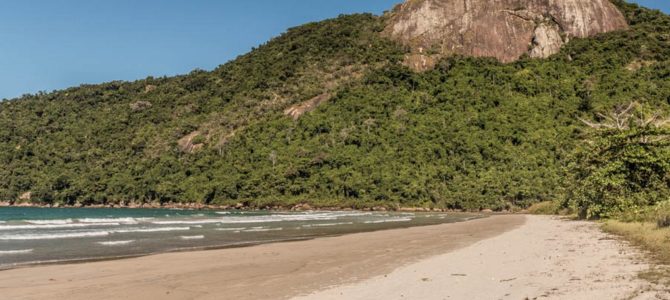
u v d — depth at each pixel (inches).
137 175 4931.1
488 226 1476.4
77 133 6058.1
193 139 5388.8
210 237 1175.0
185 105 6501.0
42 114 6658.5
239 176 4480.8
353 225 1691.7
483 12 6476.4
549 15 6373.0
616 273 496.1
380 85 5502.0
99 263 716.0
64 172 5191.9
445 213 3161.9
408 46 6451.8
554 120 4365.2
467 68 5536.4
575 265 564.4
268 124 5231.3
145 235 1226.6
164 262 728.3
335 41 6978.4
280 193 4261.8
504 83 5108.3
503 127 4335.6
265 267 670.5
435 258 709.9
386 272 597.0
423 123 4685.0
